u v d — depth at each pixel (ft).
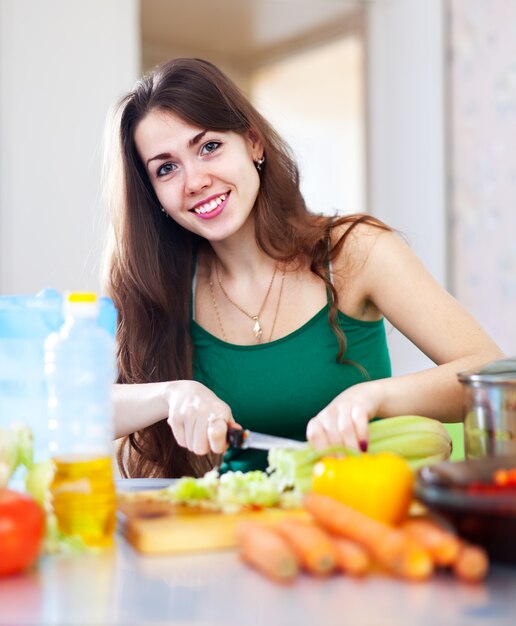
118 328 6.72
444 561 3.03
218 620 2.70
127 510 3.90
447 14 15.78
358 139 18.84
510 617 2.67
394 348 16.47
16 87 13.44
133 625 2.68
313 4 17.22
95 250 13.78
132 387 5.65
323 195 19.42
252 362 6.39
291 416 6.32
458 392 5.25
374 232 6.40
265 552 3.08
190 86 5.87
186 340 6.61
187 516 3.75
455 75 15.67
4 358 4.15
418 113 16.19
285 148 6.48
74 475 3.49
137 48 14.26
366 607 2.78
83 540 3.47
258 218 6.42
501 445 3.93
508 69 14.74
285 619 2.69
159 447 6.49
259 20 18.47
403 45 16.46
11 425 4.09
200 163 5.94
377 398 4.95
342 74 19.12
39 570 3.26
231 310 6.61
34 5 13.52
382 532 3.09
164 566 3.27
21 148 13.47
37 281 13.55
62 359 3.53
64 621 2.72
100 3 13.92
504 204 14.87
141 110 6.01
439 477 3.33
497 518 3.01
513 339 14.76
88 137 13.87
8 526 3.12
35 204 13.55
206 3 17.48
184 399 4.93
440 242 15.84
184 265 6.70
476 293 15.42
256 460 5.74
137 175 6.42
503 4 14.78
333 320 6.30
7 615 2.78
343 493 3.52
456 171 15.71
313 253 6.42
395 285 6.16
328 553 3.06
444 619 2.66
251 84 21.49
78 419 3.53
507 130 14.79
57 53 13.67
